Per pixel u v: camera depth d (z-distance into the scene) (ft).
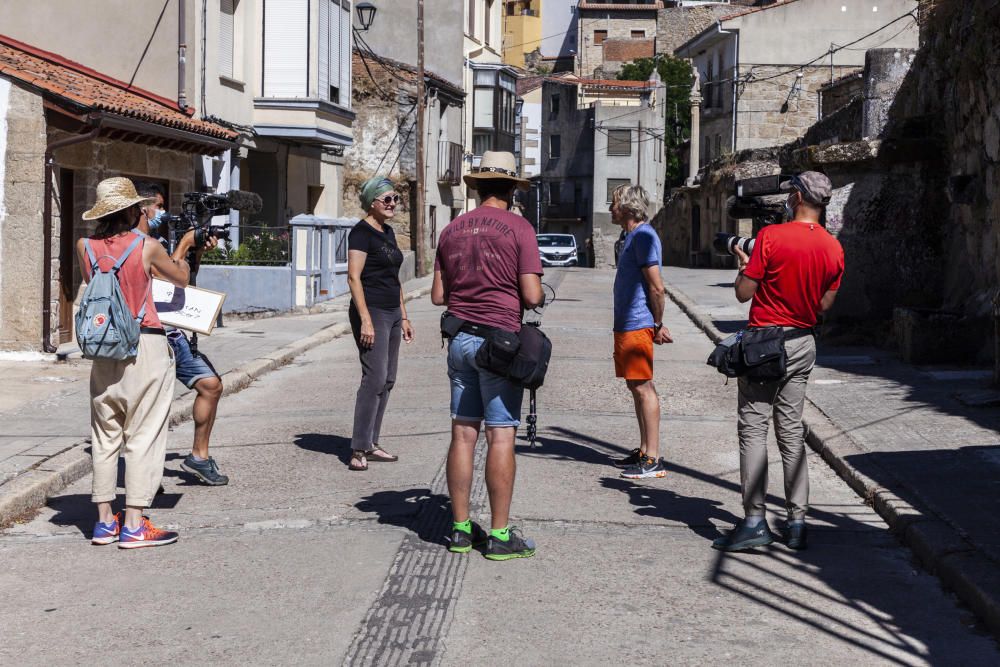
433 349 48.52
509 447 18.65
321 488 23.86
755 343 18.71
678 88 207.41
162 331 19.71
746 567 18.48
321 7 78.89
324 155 92.32
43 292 42.75
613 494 23.27
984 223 41.52
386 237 26.07
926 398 32.50
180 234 22.80
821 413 30.60
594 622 15.79
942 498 21.24
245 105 75.10
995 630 15.39
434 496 23.12
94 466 19.65
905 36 152.97
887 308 46.83
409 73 117.19
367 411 25.62
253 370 40.81
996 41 39.93
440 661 14.28
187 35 64.80
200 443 24.13
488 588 17.20
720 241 21.63
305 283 64.64
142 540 19.44
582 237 206.18
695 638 15.24
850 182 47.09
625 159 198.08
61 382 36.96
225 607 16.33
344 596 16.79
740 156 118.62
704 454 27.40
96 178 48.83
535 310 18.71
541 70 285.84
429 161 122.52
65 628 15.53
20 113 41.91
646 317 24.66
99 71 57.16
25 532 20.62
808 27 154.71
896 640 15.26
